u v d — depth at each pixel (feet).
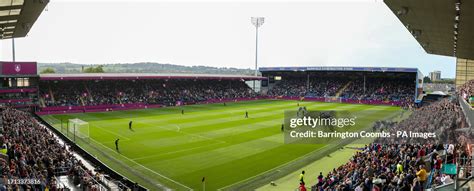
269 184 68.54
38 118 158.10
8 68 164.96
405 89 259.39
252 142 106.73
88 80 213.87
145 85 239.91
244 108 205.67
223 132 122.62
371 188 46.39
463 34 70.23
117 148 95.50
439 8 49.26
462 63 234.99
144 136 114.52
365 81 285.02
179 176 73.36
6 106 157.48
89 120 151.23
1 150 61.36
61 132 117.80
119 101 204.03
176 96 238.48
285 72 317.63
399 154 61.98
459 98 115.55
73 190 57.00
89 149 95.91
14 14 59.41
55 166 65.51
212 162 84.17
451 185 36.09
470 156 43.32
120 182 66.90
